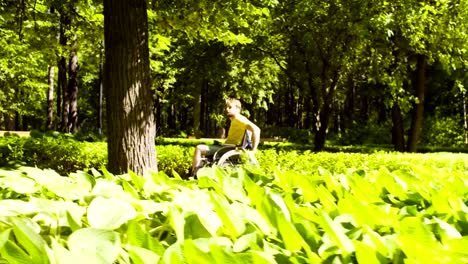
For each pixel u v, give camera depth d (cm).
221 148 612
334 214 144
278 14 1520
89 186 184
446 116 2839
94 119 4941
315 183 210
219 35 992
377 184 207
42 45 1183
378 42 1602
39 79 2995
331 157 889
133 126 610
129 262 93
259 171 247
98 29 1102
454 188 206
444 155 1292
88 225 127
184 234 115
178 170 1045
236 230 116
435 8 1536
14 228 80
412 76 2252
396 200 192
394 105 1975
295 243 107
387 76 1684
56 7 1012
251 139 639
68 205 143
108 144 618
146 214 133
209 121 3938
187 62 2075
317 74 1725
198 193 171
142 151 614
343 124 3775
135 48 614
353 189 185
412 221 129
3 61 1969
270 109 5084
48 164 1020
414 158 1036
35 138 1111
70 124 2103
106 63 619
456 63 1617
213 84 3041
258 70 2550
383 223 133
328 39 1513
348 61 1611
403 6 1350
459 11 1491
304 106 3972
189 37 1038
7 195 174
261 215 135
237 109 639
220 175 201
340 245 104
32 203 142
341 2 1395
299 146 1958
